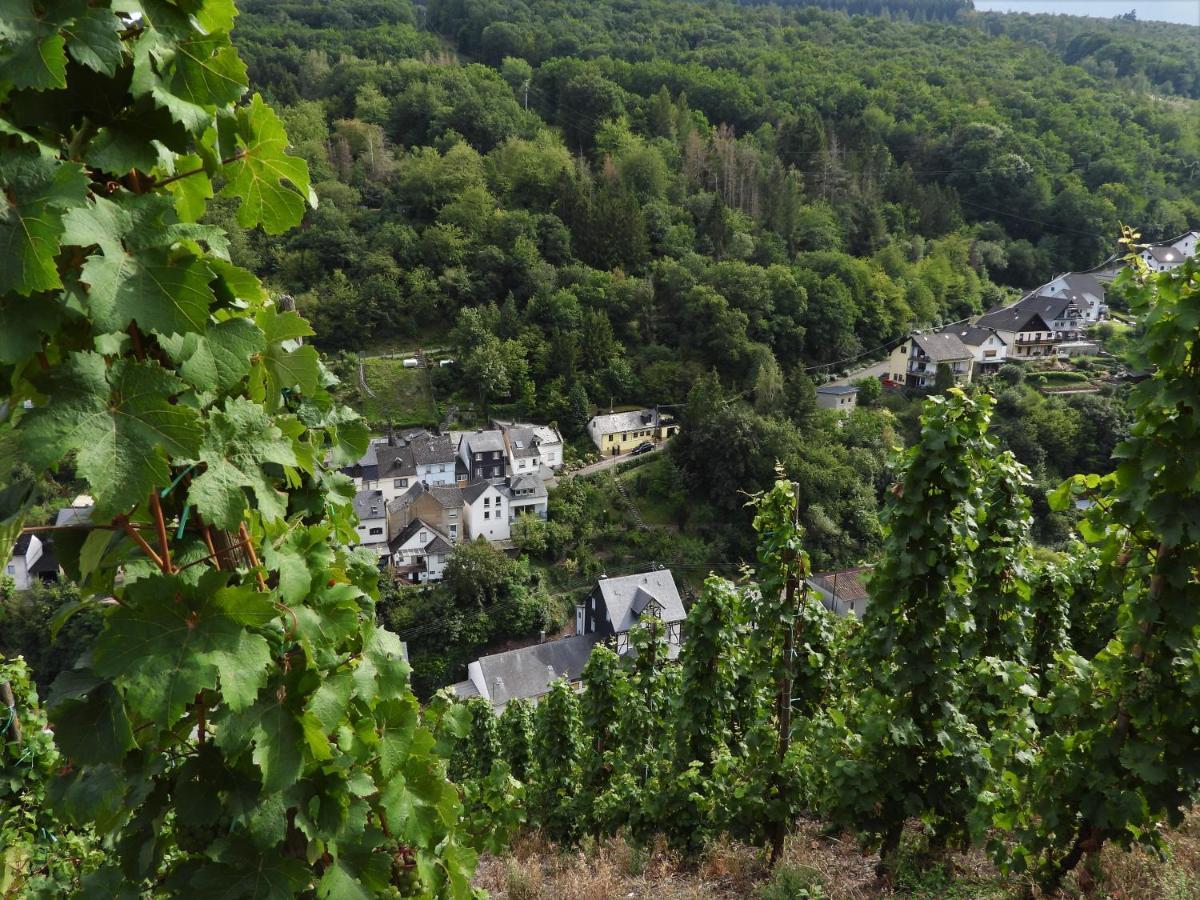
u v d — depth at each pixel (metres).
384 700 2.92
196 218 2.30
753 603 8.14
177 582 2.02
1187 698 4.77
